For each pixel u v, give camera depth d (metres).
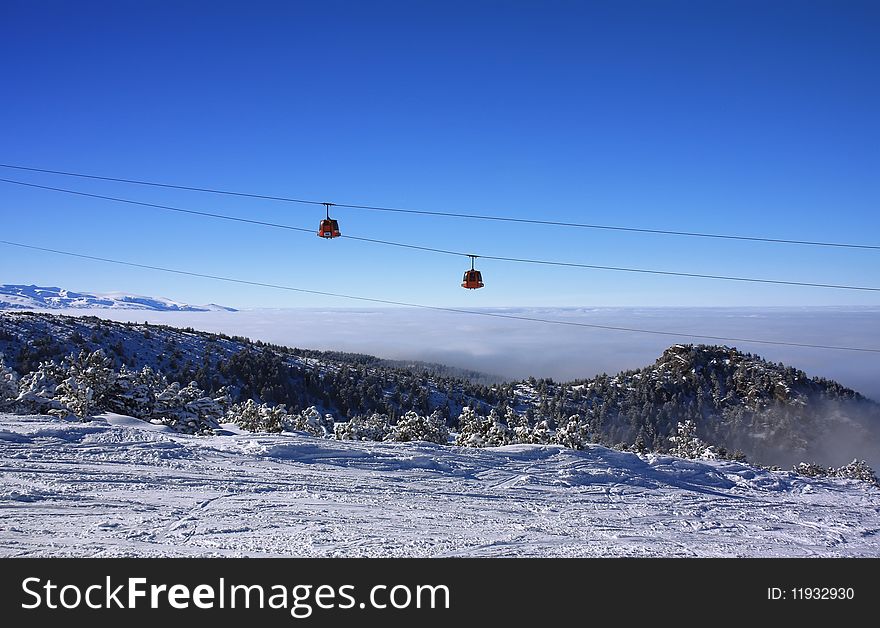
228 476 13.09
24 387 26.38
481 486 15.34
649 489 17.22
